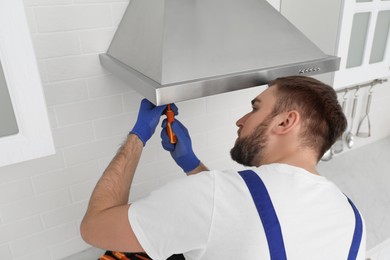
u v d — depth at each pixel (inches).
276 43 37.5
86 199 53.6
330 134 29.7
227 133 63.9
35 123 35.3
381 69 58.1
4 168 45.9
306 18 54.0
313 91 30.4
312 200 26.5
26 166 47.3
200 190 26.4
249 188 25.9
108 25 45.8
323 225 26.1
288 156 29.5
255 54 35.3
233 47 34.9
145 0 40.9
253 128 31.9
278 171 27.5
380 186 69.4
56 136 47.6
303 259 24.9
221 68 32.7
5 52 31.2
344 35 48.8
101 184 32.5
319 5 50.9
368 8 50.0
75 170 50.9
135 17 41.8
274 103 31.2
